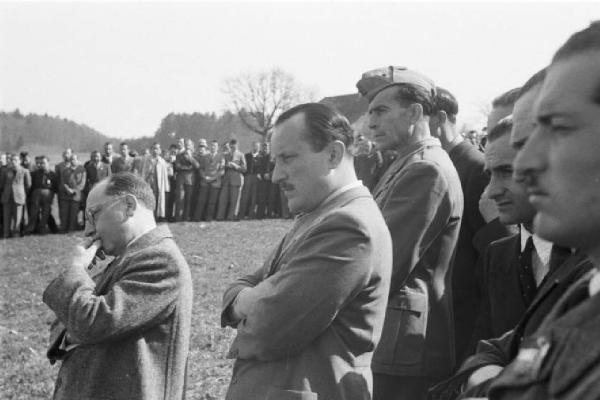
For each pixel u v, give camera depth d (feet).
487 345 5.17
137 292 8.99
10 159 64.75
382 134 10.88
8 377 19.95
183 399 9.45
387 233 7.87
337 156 7.91
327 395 7.28
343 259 7.29
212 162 70.23
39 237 62.59
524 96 5.01
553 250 5.10
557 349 3.02
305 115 7.89
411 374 9.45
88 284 9.02
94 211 9.49
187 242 53.88
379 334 7.75
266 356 7.40
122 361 8.96
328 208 7.85
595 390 2.77
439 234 9.94
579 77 3.06
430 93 10.88
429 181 9.77
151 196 9.80
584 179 3.05
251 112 213.66
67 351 9.43
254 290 7.66
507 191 6.90
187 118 234.17
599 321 2.92
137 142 235.40
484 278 7.97
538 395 3.07
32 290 36.63
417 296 9.62
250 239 55.52
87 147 225.76
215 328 24.99
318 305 7.20
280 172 8.00
